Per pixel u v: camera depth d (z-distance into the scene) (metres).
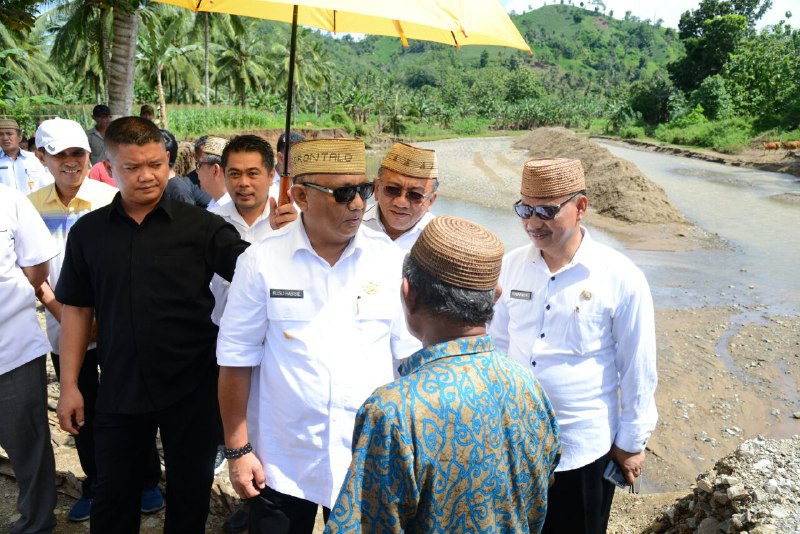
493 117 82.19
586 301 2.46
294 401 2.18
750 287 10.50
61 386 2.65
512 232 15.27
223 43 50.97
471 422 1.40
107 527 2.60
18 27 6.84
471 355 1.50
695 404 6.33
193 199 4.69
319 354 2.18
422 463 1.35
